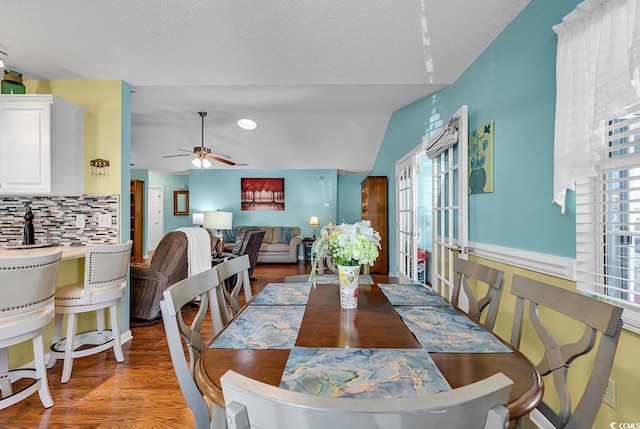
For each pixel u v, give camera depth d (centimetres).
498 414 51
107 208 296
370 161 709
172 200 930
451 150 292
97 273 235
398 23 214
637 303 133
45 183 259
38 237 297
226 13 206
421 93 349
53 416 187
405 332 119
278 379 85
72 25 218
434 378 85
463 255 257
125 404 199
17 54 251
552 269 171
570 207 162
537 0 186
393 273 516
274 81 299
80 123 293
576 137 150
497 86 227
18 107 258
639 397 129
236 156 684
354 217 881
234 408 52
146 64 267
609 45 132
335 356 99
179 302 114
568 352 100
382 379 85
